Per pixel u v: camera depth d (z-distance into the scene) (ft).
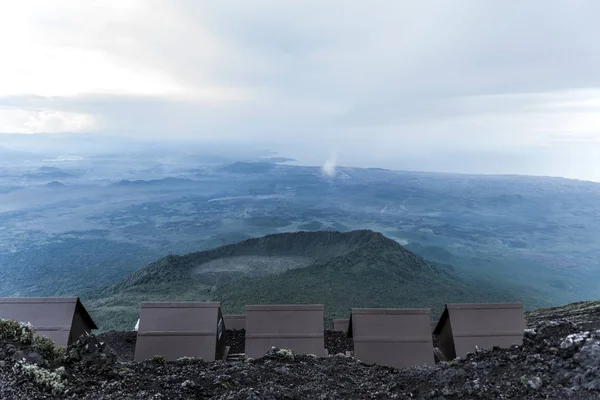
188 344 68.08
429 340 68.80
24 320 68.44
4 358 37.78
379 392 40.86
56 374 35.86
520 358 40.40
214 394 37.96
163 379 39.81
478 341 69.31
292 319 72.64
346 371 48.57
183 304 71.72
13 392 33.68
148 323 69.87
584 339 37.86
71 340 68.54
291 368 47.88
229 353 82.48
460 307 72.23
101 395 34.86
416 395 39.01
